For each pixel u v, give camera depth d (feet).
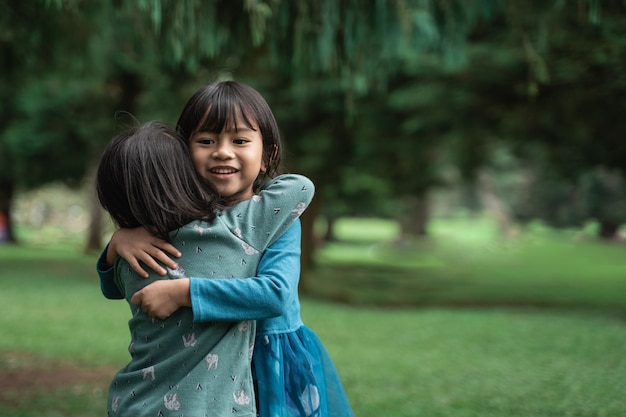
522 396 15.71
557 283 52.39
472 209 193.06
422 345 25.18
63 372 18.71
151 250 5.79
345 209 80.84
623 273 61.05
